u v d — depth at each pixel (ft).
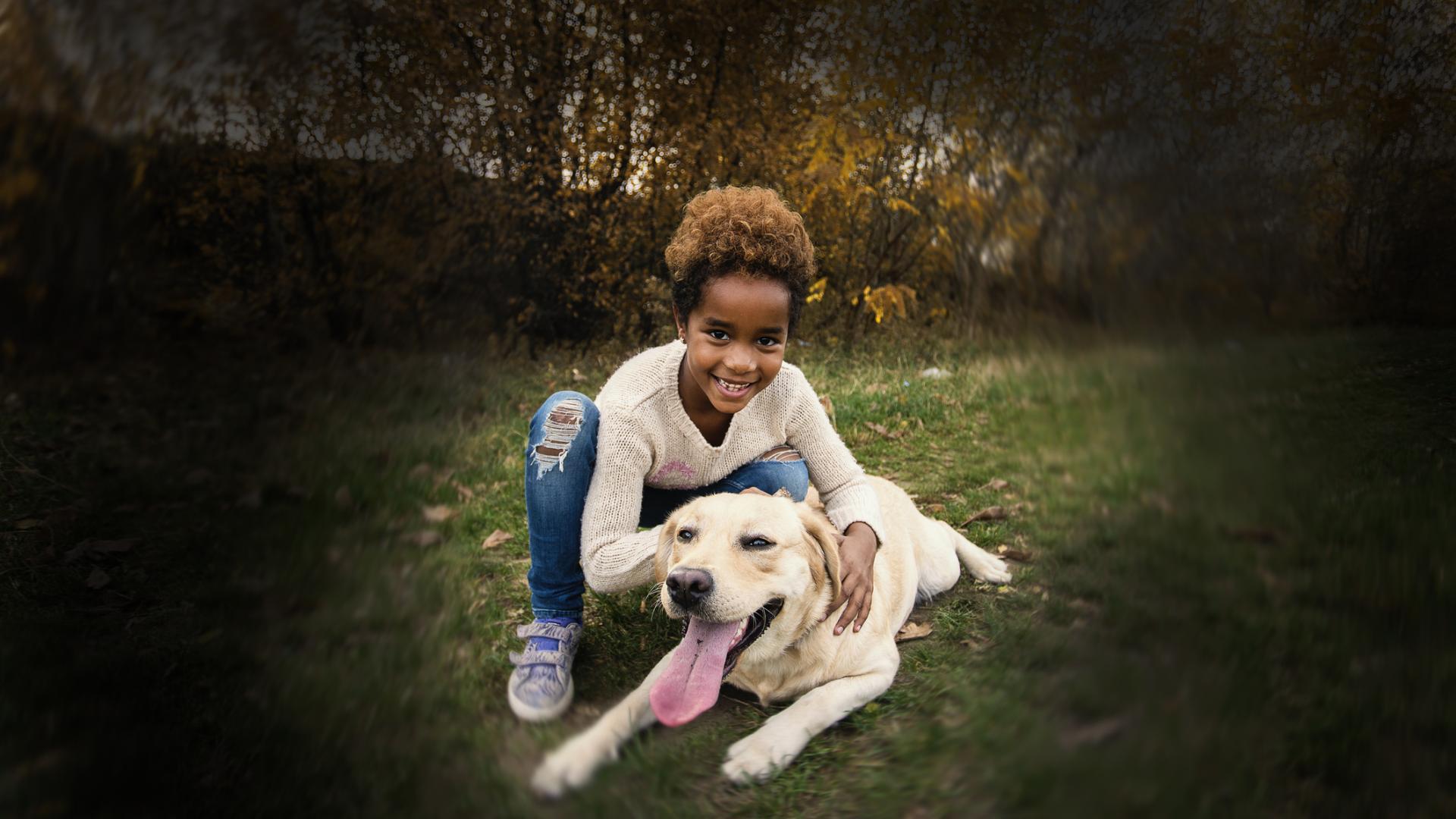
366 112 20.30
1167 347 19.58
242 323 20.42
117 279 18.17
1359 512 10.25
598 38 21.34
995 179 22.22
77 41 14.23
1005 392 17.57
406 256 21.25
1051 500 12.18
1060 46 21.11
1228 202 22.53
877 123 22.61
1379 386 17.03
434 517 11.64
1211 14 21.53
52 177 15.31
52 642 8.07
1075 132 21.61
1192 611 8.37
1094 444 13.87
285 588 9.41
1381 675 6.98
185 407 16.60
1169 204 22.08
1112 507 11.52
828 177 22.16
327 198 20.70
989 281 23.18
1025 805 5.77
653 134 22.03
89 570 9.98
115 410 16.40
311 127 20.10
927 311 23.88
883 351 22.58
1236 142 22.53
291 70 19.48
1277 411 14.85
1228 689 6.87
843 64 22.12
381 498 12.18
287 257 20.63
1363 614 8.02
